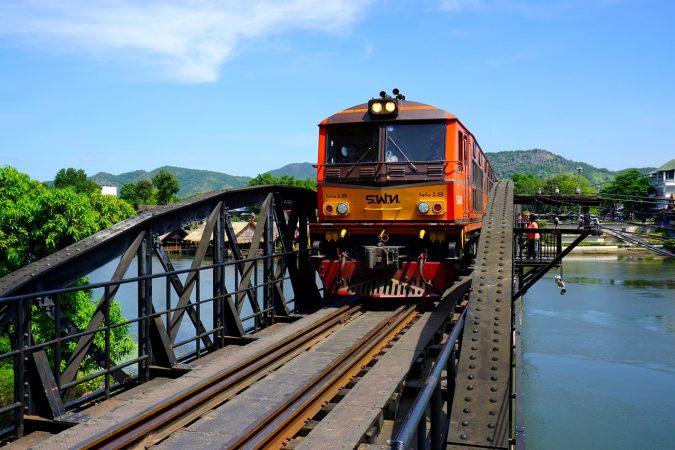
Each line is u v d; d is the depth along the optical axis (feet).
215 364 25.48
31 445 17.53
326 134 39.50
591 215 43.75
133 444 17.35
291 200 40.22
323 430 18.02
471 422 11.89
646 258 198.39
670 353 71.82
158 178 457.27
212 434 18.40
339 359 26.18
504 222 18.81
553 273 152.15
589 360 69.21
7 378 48.32
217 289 29.73
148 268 24.56
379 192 37.86
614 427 50.31
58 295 19.34
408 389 23.26
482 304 14.30
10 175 56.59
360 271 38.73
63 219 49.67
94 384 53.26
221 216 30.25
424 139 37.76
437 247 37.65
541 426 50.49
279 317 36.60
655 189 313.12
